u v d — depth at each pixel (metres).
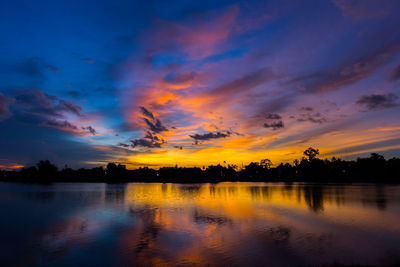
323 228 17.36
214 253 12.41
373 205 28.28
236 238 14.98
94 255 12.30
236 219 20.84
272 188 62.41
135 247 13.49
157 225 18.80
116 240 14.84
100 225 18.97
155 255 12.22
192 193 49.94
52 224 19.44
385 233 15.86
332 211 24.42
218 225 18.61
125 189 66.38
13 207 29.22
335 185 75.19
